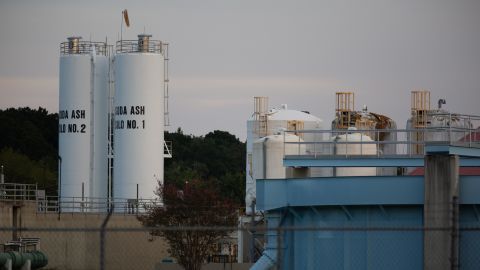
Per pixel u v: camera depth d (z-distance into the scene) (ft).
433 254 386.11
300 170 484.33
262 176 572.51
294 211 414.41
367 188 399.44
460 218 390.01
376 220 400.88
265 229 312.29
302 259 412.57
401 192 396.37
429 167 388.16
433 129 431.02
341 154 504.84
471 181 389.19
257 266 422.41
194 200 648.79
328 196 405.39
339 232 404.98
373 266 399.85
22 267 573.74
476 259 385.50
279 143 570.05
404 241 397.60
